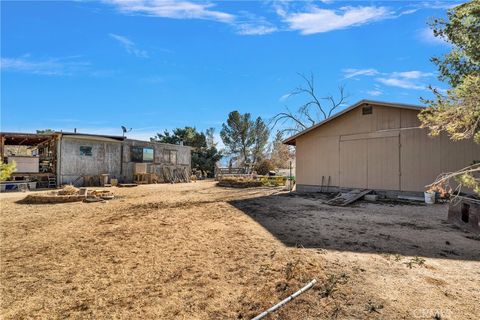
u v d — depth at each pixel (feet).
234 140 113.19
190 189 50.47
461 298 9.22
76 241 16.53
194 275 11.47
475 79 10.57
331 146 41.37
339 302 9.07
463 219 19.27
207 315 8.52
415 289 9.87
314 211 26.20
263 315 8.34
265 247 14.99
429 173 32.24
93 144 58.85
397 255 13.42
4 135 49.73
